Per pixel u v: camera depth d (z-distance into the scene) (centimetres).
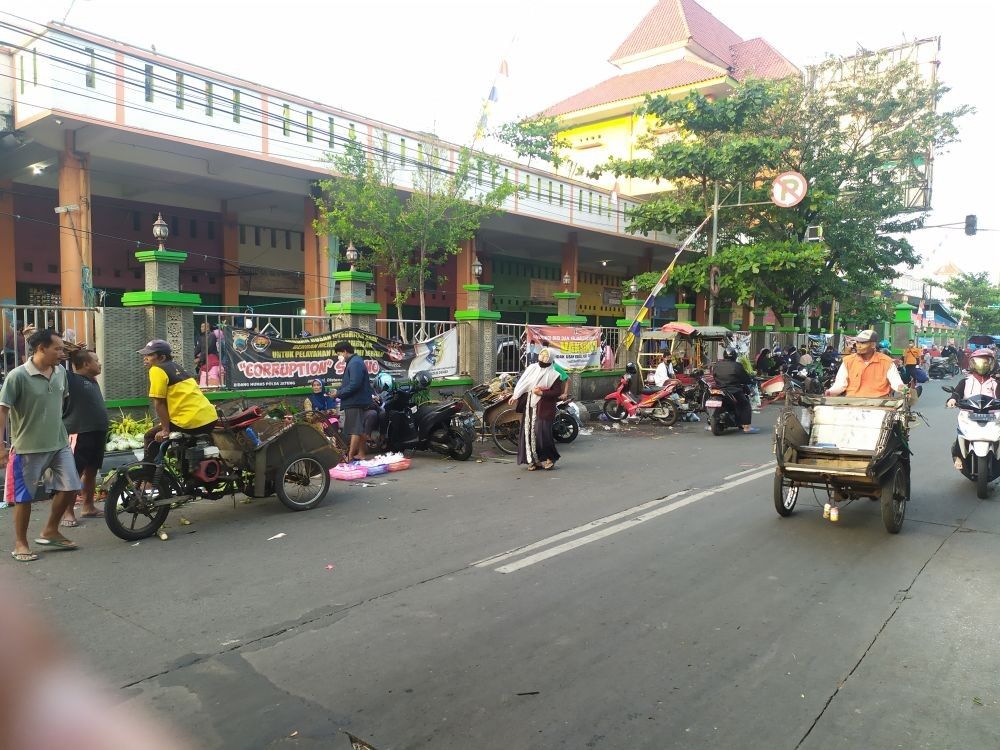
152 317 906
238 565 546
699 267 2070
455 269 2664
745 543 611
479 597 482
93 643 408
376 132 1825
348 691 356
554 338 1568
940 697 354
